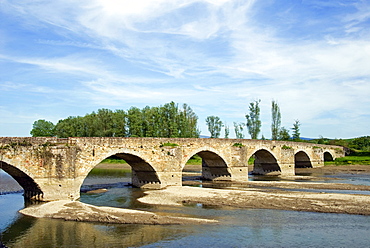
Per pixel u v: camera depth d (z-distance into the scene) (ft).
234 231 103.40
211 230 104.17
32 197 149.38
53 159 144.56
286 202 149.38
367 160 382.63
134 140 180.04
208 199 157.28
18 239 94.63
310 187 206.49
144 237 96.48
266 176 293.02
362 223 113.50
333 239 95.61
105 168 372.17
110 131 397.19
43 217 117.70
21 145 136.67
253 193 173.47
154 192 178.09
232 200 154.92
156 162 190.60
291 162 304.91
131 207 139.44
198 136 458.50
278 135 469.16
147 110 417.28
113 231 102.17
